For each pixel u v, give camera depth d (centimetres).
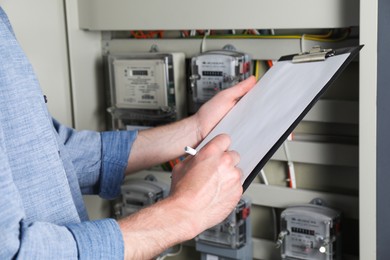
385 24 120
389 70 122
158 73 163
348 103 142
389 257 129
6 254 76
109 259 83
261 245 162
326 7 133
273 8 140
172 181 99
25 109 93
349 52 105
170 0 156
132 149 133
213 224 94
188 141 133
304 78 108
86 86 178
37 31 167
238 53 153
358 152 141
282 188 154
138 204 170
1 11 99
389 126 123
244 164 94
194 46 164
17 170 91
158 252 89
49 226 82
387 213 127
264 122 103
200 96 158
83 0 171
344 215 147
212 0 149
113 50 180
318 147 147
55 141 99
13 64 93
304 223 145
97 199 183
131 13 163
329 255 143
